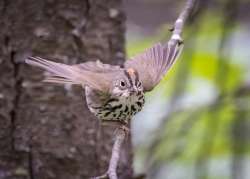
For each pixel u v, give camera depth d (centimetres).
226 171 1577
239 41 1783
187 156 1605
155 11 1930
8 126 1212
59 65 879
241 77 1619
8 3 1211
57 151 1220
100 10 1248
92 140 1233
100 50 1245
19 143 1213
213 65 1619
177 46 1030
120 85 955
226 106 1572
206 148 1555
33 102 1213
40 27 1216
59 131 1220
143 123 1694
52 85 1212
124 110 964
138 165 1566
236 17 1602
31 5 1215
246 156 1562
